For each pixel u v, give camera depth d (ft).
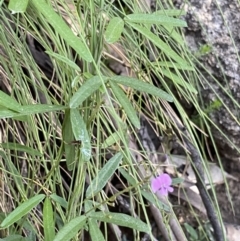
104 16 0.97
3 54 1.08
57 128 1.08
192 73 1.22
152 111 1.21
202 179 1.14
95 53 0.82
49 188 1.04
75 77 0.81
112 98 1.05
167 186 0.88
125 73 1.27
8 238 0.85
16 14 1.05
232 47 1.26
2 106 0.74
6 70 1.00
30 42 1.26
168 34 1.09
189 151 1.19
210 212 1.21
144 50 1.09
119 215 0.78
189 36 1.29
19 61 1.02
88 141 0.74
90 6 0.84
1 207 1.03
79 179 0.82
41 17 0.92
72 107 0.73
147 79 1.06
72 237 0.77
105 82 0.79
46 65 1.28
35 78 1.11
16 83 1.04
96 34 0.83
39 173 1.10
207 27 1.27
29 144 1.04
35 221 1.01
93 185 0.83
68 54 0.92
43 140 1.17
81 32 0.83
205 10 1.27
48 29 0.91
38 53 1.28
